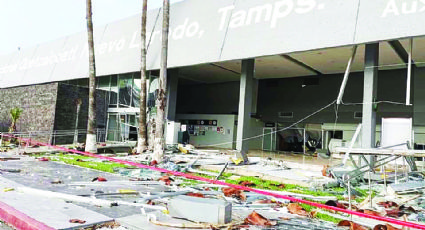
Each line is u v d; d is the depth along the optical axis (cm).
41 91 2086
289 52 1293
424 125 1803
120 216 476
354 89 2144
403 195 748
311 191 830
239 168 1155
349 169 1026
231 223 455
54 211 476
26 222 418
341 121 2173
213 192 666
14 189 615
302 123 2392
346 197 744
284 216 528
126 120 2188
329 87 2270
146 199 580
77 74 2311
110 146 1712
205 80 2842
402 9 1059
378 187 883
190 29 1759
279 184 922
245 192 707
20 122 2188
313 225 476
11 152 1422
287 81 2520
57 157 1324
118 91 2300
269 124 2602
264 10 1484
